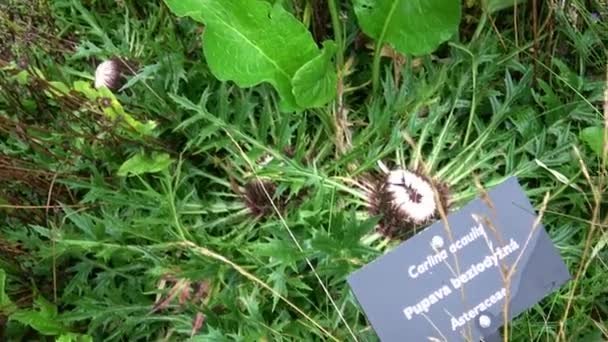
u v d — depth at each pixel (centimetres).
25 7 54
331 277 44
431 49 45
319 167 48
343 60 49
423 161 46
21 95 50
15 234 46
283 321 43
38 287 47
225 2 42
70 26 55
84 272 46
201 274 43
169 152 48
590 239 40
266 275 44
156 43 50
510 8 51
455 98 47
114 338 45
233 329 43
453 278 40
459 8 44
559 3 50
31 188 48
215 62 42
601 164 44
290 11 50
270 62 43
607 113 39
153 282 45
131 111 49
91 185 47
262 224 46
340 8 52
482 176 46
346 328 42
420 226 44
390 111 47
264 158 48
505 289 37
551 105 46
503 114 46
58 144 47
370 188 46
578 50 49
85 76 52
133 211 47
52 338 46
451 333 40
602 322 42
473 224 40
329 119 48
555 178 46
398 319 39
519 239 40
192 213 46
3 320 45
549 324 42
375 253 42
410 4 44
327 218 45
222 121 47
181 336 45
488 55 48
